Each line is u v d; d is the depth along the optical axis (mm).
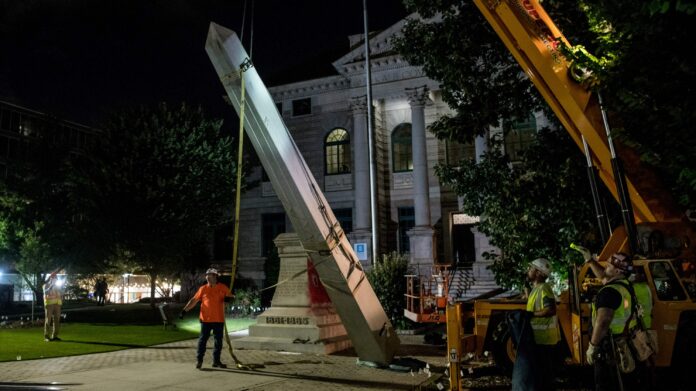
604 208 8023
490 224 12172
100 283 32062
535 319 6289
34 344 13539
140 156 24375
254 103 9523
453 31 11633
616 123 7910
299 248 13328
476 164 12414
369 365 10203
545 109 11664
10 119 52062
